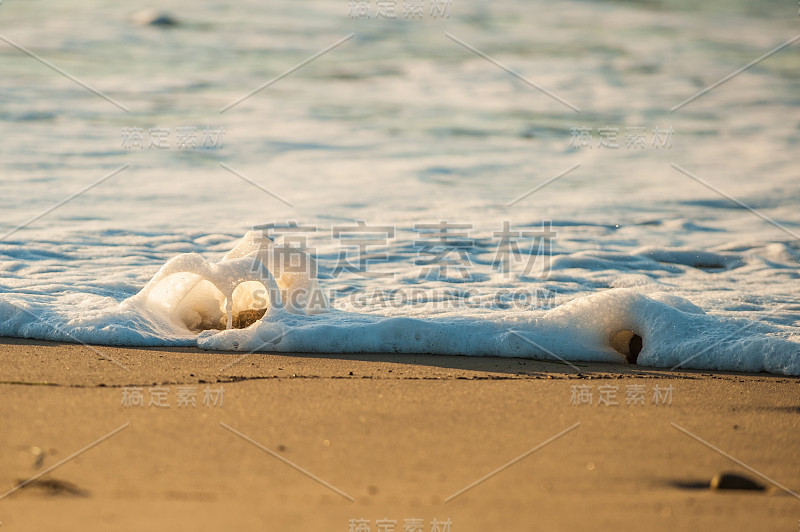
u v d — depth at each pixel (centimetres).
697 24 7962
